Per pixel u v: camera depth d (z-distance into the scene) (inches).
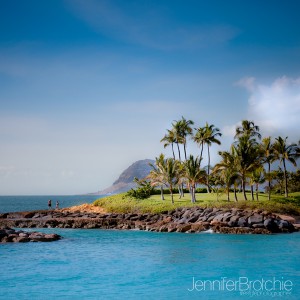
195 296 756.0
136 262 1094.4
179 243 1494.8
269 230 1829.5
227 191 2544.3
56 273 947.3
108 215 2437.3
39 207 6397.6
